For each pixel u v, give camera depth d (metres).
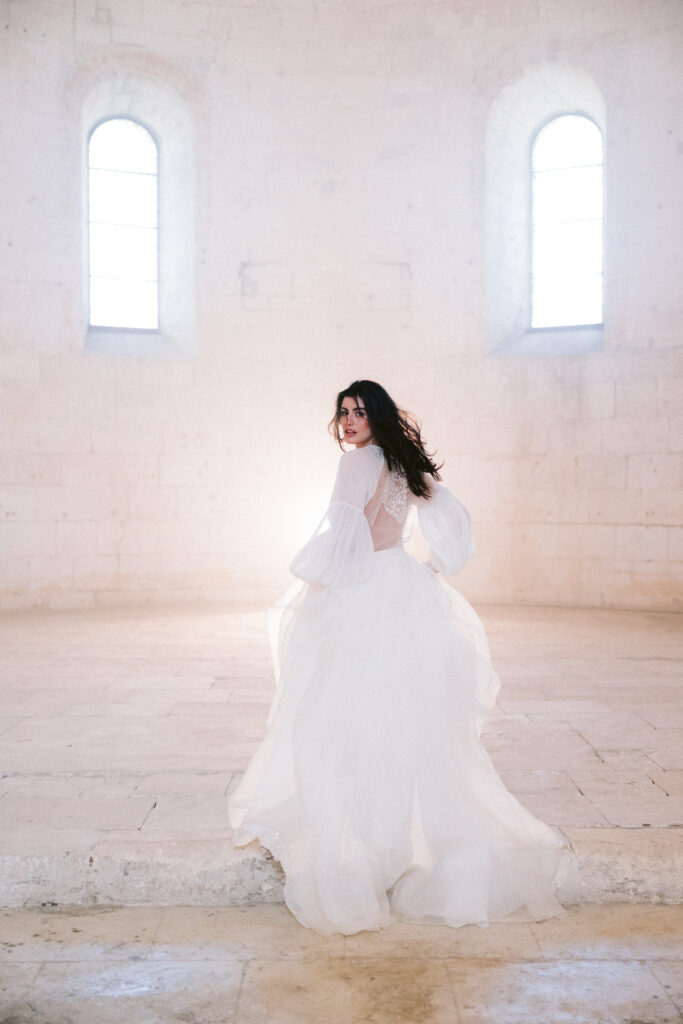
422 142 10.43
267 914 3.19
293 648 3.27
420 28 10.34
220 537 10.50
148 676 6.38
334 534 3.17
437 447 10.50
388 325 10.55
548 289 10.73
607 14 9.80
